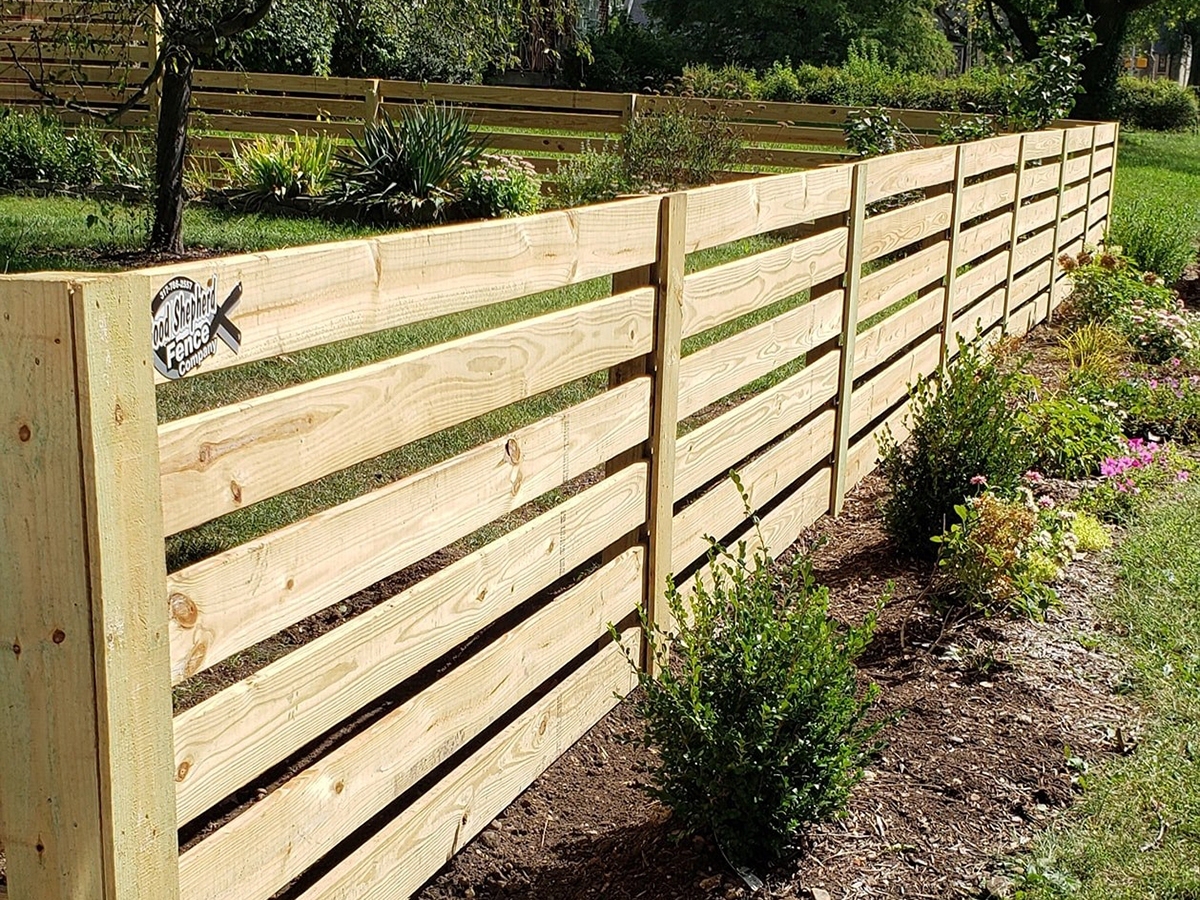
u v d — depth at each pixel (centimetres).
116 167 1286
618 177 1288
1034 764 346
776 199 440
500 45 1109
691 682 303
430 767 279
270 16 1130
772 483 481
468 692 291
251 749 216
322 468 224
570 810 334
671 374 374
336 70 1970
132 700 178
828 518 558
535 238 290
